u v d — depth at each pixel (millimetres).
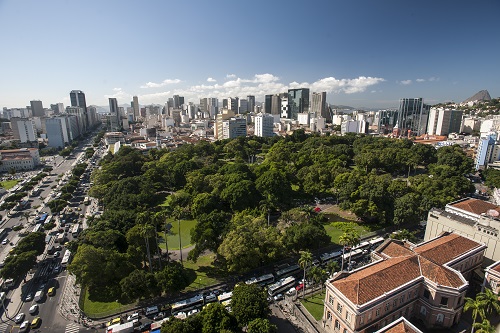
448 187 185875
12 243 155125
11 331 94188
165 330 81000
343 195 180625
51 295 112000
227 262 118375
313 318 97375
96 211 199500
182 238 159750
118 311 102375
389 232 157500
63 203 193500
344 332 84625
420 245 111438
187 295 110125
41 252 133375
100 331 94750
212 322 82375
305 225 132625
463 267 106312
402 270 92625
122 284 103125
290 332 91562
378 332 73062
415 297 92562
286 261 129000
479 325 69938
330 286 89438
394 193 177750
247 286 94875
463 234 124688
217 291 112000
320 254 135625
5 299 110188
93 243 125875
